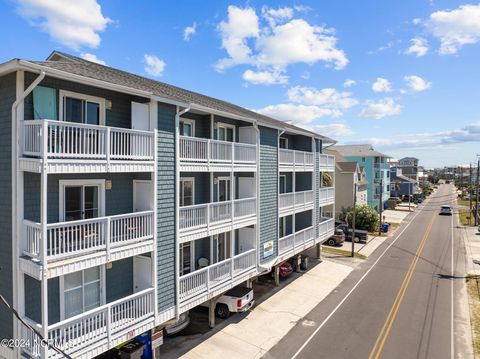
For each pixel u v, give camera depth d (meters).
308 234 23.06
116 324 10.00
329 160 27.27
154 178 11.30
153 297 11.32
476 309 17.48
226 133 17.50
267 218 18.11
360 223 38.16
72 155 8.80
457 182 140.75
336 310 17.19
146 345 11.77
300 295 19.20
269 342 13.84
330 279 22.23
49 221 9.86
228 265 14.93
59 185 10.09
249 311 16.80
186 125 15.36
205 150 13.75
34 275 8.46
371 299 18.77
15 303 8.98
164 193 11.77
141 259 11.80
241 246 17.59
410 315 16.66
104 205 11.23
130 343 11.34
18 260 8.93
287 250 20.20
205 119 16.05
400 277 22.94
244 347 13.39
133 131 10.48
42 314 8.26
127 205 11.96
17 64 8.05
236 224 15.61
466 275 23.45
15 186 8.91
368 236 37.75
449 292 20.02
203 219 13.73
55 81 9.81
